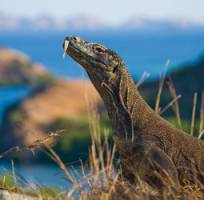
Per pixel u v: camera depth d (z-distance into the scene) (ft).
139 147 56.24
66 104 302.66
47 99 303.89
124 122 57.82
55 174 56.70
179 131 58.13
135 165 56.39
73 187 54.75
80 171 58.08
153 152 55.67
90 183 55.77
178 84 348.38
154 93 294.87
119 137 57.72
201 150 57.57
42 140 52.65
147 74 63.67
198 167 56.90
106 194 53.21
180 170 56.75
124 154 57.16
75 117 265.13
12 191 56.54
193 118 65.67
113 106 58.59
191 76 353.51
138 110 58.39
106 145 62.13
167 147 56.70
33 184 57.88
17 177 58.23
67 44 57.82
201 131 65.10
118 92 58.65
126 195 54.44
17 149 52.65
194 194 53.98
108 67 58.49
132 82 59.88
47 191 58.03
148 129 57.36
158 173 55.11
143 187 54.39
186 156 57.00
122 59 59.77
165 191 53.01
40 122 269.23
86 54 58.03
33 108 283.18
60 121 262.06
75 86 322.75
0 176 59.21
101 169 58.75
